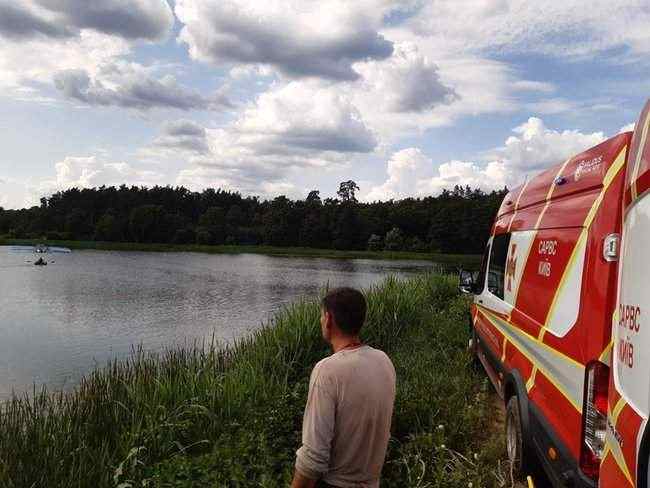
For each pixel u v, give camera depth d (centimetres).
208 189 16200
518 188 652
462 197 13225
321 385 275
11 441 551
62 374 1327
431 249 11125
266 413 563
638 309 244
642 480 219
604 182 357
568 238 411
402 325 1110
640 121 271
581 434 351
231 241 12481
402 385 689
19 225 14075
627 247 271
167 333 1919
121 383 705
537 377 455
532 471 482
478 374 818
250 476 455
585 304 361
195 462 460
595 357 343
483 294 773
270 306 2659
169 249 10962
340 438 275
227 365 815
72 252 9069
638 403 231
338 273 5225
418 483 455
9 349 1645
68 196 14612
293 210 12644
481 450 559
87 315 2366
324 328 299
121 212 13850
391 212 12362
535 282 489
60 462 491
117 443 544
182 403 612
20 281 3931
